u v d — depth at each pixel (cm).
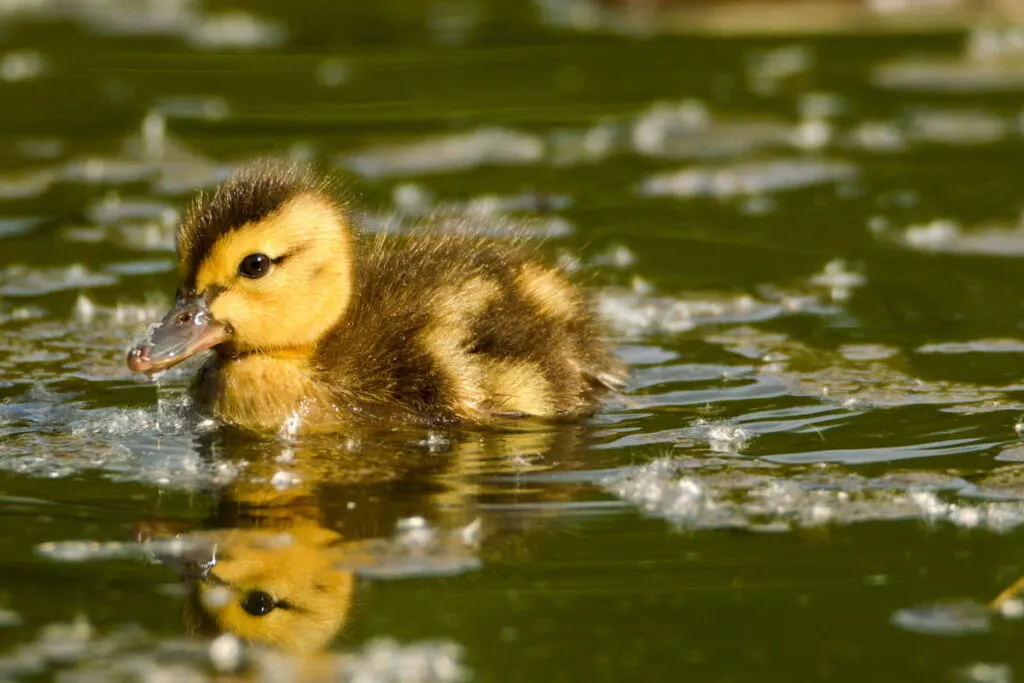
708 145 1967
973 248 1574
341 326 1209
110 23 2667
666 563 897
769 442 1088
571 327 1247
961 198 1745
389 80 2280
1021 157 1902
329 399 1168
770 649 800
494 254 1280
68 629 813
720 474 1023
